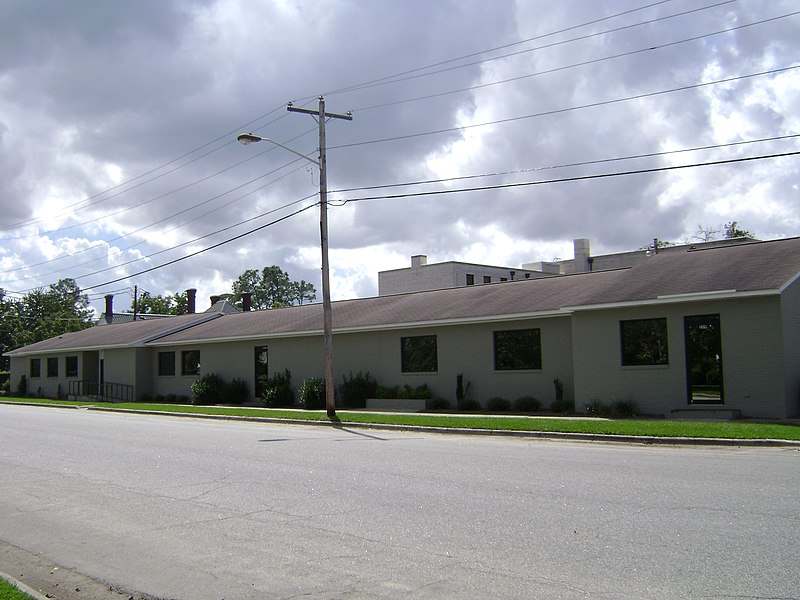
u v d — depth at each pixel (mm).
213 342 36375
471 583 6203
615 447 14695
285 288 106938
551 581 6152
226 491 10648
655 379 20562
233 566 7059
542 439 16594
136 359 40156
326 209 23797
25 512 9812
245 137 22047
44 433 20062
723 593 5711
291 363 32656
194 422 24438
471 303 27359
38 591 6727
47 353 48406
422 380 27391
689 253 24094
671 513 8273
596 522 7992
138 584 6750
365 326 28641
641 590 5848
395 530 8039
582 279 26219
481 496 9594
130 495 10641
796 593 5664
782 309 18531
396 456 13758
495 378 25234
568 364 23422
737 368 19047
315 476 11625
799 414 18781
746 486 9703
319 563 6992
